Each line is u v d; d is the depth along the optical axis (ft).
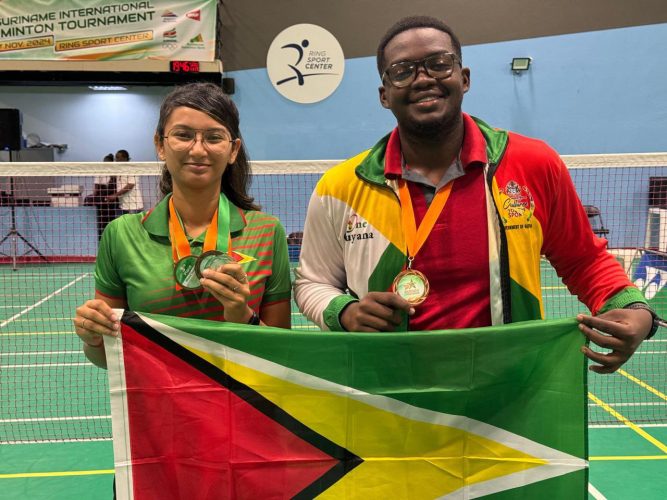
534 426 6.09
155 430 6.11
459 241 5.98
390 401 6.09
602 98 35.99
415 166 6.20
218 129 6.07
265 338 6.07
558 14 35.32
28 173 11.93
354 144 37.04
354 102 36.63
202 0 34.06
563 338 5.96
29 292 29.19
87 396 16.61
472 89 36.27
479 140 6.02
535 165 6.03
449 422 6.11
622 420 14.94
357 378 6.09
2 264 35.47
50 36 33.53
